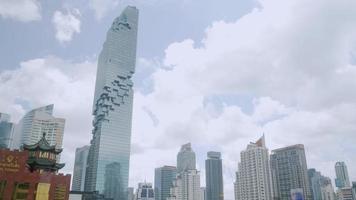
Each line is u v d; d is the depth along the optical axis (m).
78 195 173.62
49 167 97.88
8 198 79.31
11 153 82.44
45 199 84.12
